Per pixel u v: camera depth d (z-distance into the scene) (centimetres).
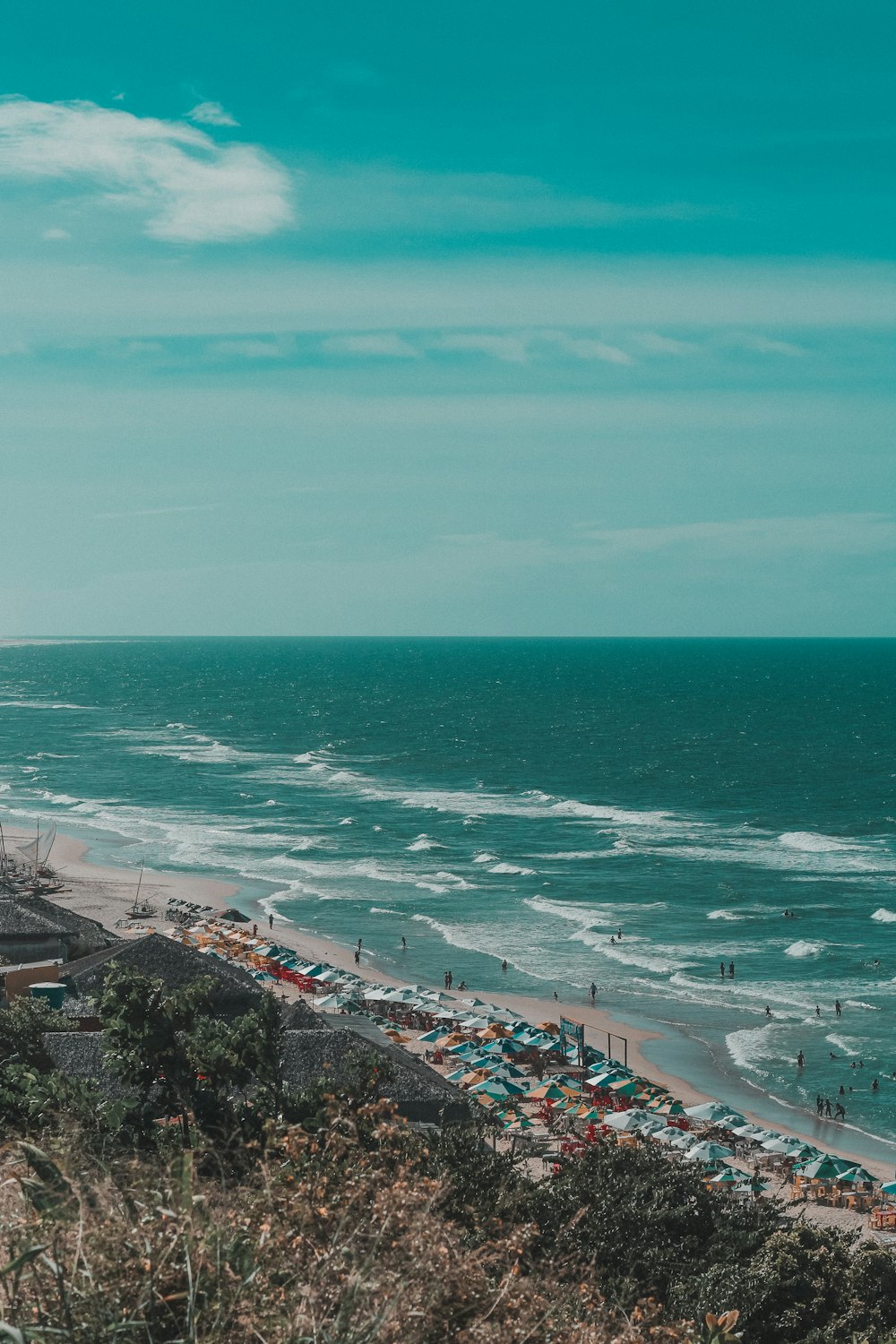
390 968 7888
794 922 9119
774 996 7369
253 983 4894
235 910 8906
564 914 9256
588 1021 6919
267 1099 1526
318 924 8956
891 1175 4888
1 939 5788
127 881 10056
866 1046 6512
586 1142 4169
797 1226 1577
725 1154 4456
